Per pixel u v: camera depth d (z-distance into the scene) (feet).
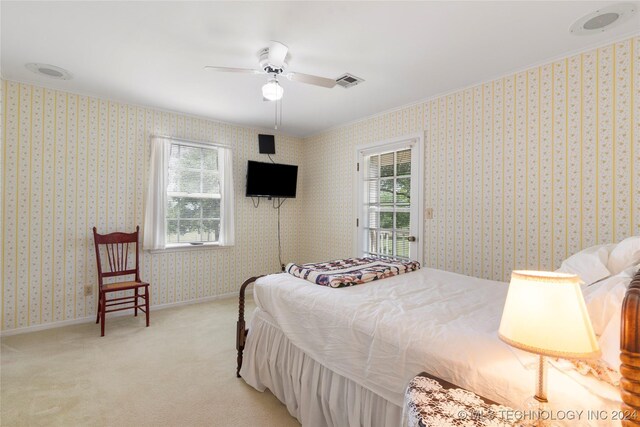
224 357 8.42
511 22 6.39
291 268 7.81
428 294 6.19
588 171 7.34
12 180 9.44
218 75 8.96
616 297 3.60
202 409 6.29
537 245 8.14
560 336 2.74
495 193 8.95
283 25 6.56
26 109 9.59
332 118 13.05
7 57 7.98
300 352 6.04
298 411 5.95
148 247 11.56
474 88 9.43
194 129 12.86
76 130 10.40
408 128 11.26
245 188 14.43
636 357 2.53
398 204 11.67
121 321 10.85
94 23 6.49
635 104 6.73
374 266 8.26
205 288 13.37
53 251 10.12
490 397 3.49
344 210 13.80
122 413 6.08
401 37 6.98
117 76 9.08
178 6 5.94
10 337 9.37
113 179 11.10
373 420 4.66
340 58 7.95
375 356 4.62
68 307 10.41
